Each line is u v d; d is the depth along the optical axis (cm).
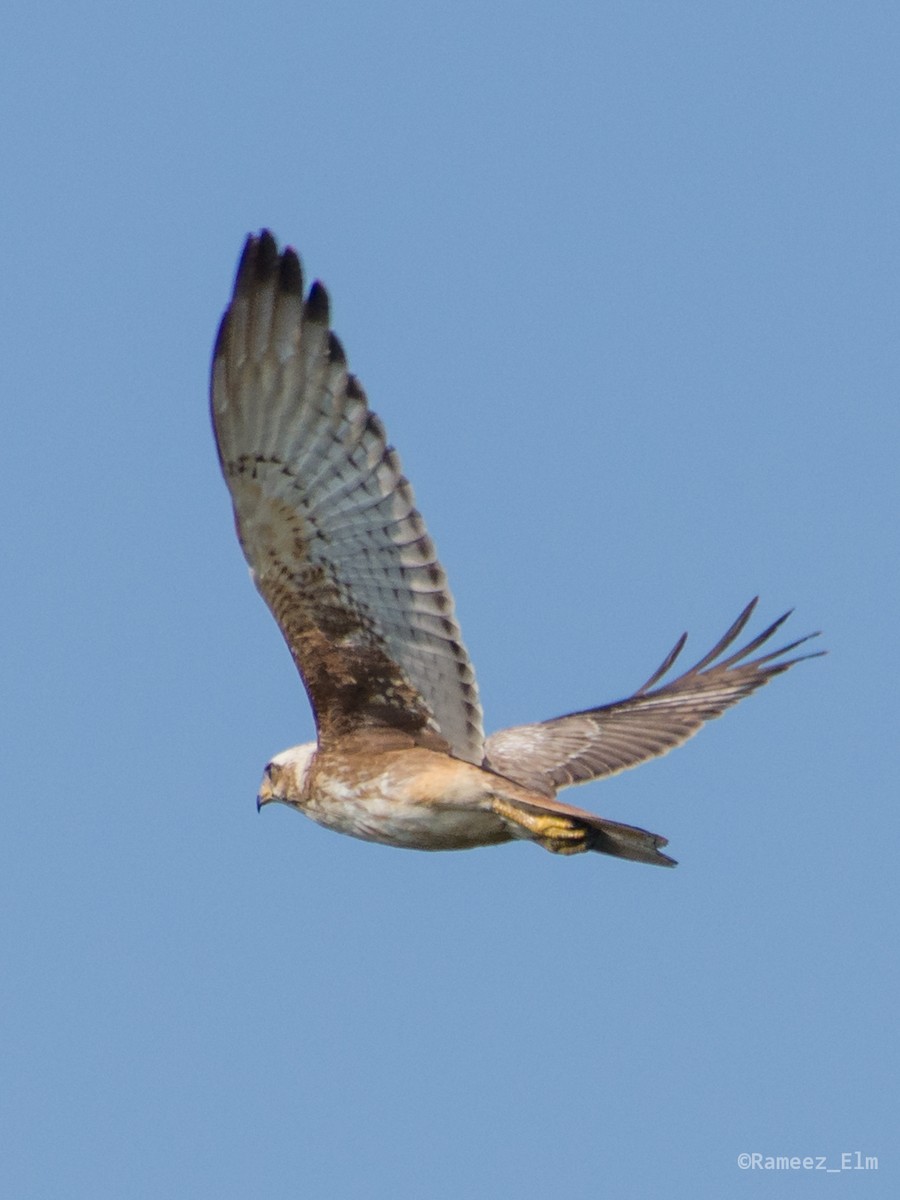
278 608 1306
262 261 1179
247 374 1191
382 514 1234
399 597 1272
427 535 1232
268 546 1270
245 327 1181
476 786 1328
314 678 1346
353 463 1219
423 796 1337
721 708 1675
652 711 1691
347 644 1319
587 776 1619
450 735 1345
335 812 1395
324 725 1376
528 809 1313
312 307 1191
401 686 1333
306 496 1241
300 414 1209
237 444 1214
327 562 1272
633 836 1279
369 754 1364
